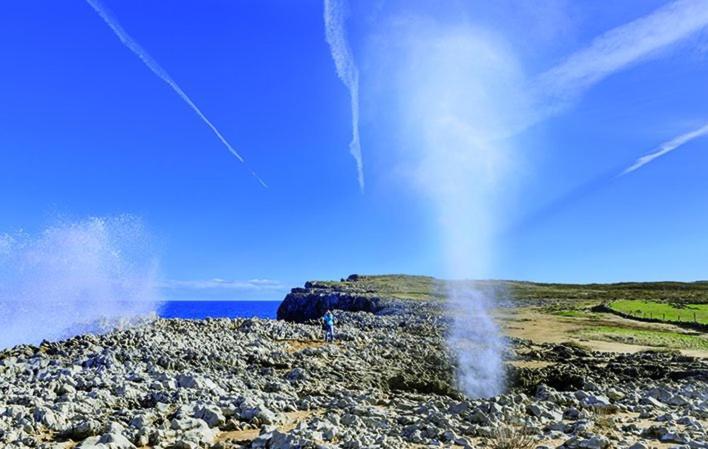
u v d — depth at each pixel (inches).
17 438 498.0
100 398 658.8
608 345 1722.4
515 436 522.0
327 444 480.7
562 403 738.8
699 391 832.3
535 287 6397.6
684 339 1884.8
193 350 1051.3
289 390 815.7
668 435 536.1
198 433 523.8
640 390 858.8
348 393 798.5
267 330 1487.5
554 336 1950.1
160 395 677.3
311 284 6082.7
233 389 768.3
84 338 1129.4
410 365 1182.3
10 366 888.3
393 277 7037.4
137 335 1173.1
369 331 1814.7
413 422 597.0
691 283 6560.0
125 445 485.7
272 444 492.4
